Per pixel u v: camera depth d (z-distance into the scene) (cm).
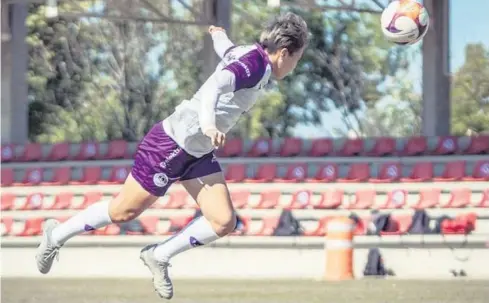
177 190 4228
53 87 7731
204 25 4991
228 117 1523
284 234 3847
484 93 9694
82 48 7762
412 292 2719
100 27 7806
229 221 1548
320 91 8500
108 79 7875
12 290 2877
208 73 5031
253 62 1490
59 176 4544
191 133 1527
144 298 2567
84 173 4538
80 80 7788
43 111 7725
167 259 1605
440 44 5034
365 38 8594
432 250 3722
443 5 5031
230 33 4972
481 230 3962
